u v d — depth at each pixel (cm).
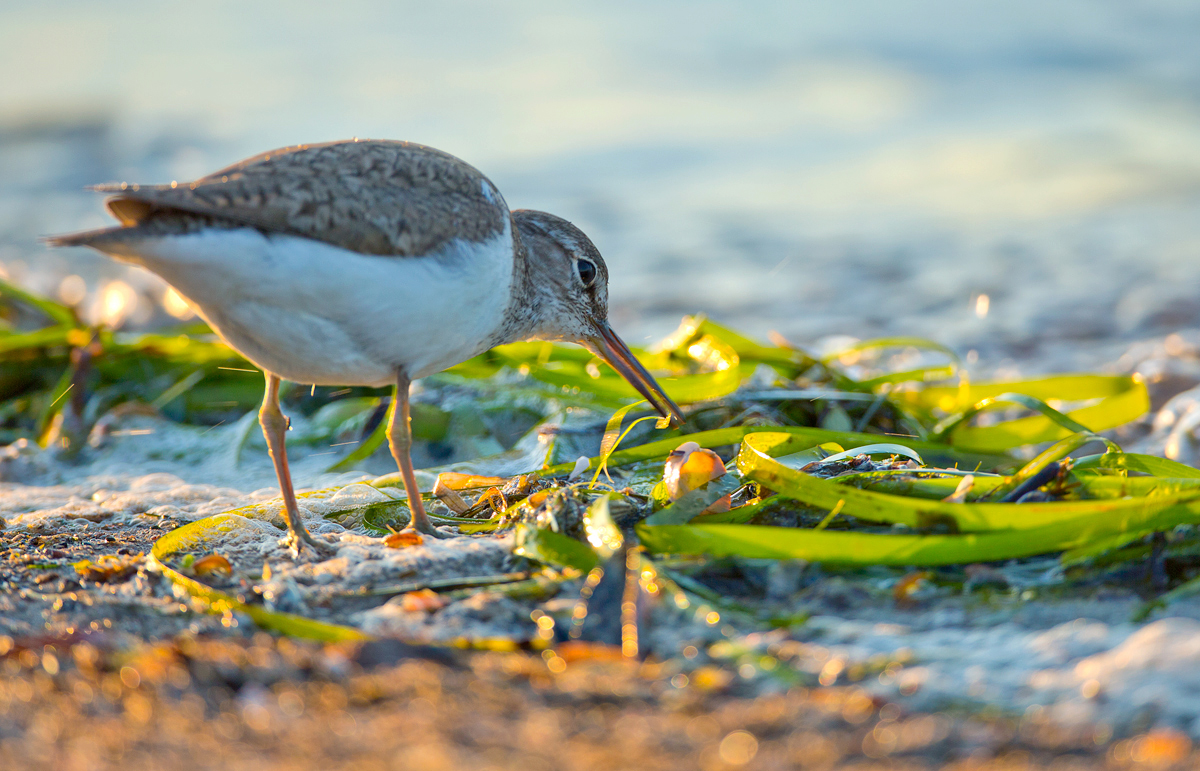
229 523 744
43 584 657
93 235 556
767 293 1664
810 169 2391
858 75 3125
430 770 433
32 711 480
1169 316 1484
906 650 538
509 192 2225
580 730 465
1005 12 3584
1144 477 711
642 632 555
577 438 943
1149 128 2567
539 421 1023
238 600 612
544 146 2544
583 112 2820
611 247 1909
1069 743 452
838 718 474
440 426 1015
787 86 3044
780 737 460
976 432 937
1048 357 1353
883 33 3491
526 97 2955
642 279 1742
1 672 519
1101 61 3112
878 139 2600
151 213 593
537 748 450
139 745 452
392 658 524
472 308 684
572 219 2072
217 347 1134
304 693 494
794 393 978
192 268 584
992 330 1461
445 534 732
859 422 978
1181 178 2227
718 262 1823
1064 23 3438
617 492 736
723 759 443
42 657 533
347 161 646
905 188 2252
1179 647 509
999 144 2514
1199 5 3422
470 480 844
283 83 3117
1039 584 617
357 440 1020
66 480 952
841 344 1390
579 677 514
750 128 2692
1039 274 1714
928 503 652
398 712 478
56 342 1148
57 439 1023
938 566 644
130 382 1124
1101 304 1556
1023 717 472
